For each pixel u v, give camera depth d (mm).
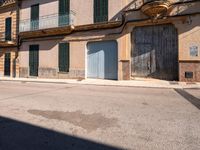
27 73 20750
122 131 4332
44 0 19719
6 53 22516
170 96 8648
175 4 13602
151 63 14953
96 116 5508
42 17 19641
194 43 13094
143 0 14781
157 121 5000
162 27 14547
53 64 18984
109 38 16156
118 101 7594
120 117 5383
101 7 16609
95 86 12984
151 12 14023
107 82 14586
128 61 15328
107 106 6727
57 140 3908
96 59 17078
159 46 14664
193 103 7145
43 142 3824
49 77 19203
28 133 4301
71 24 17453
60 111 6105
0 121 5156
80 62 17484
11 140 3939
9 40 22234
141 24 14859
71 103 7277
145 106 6691
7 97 8719
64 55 18359
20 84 14695
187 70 13312
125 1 15570
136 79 15164
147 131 4316
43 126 4730
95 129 4480
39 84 14625
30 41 20609
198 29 12977
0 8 23219
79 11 17656
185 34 13359
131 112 5898
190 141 3783
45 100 7926
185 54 13344
